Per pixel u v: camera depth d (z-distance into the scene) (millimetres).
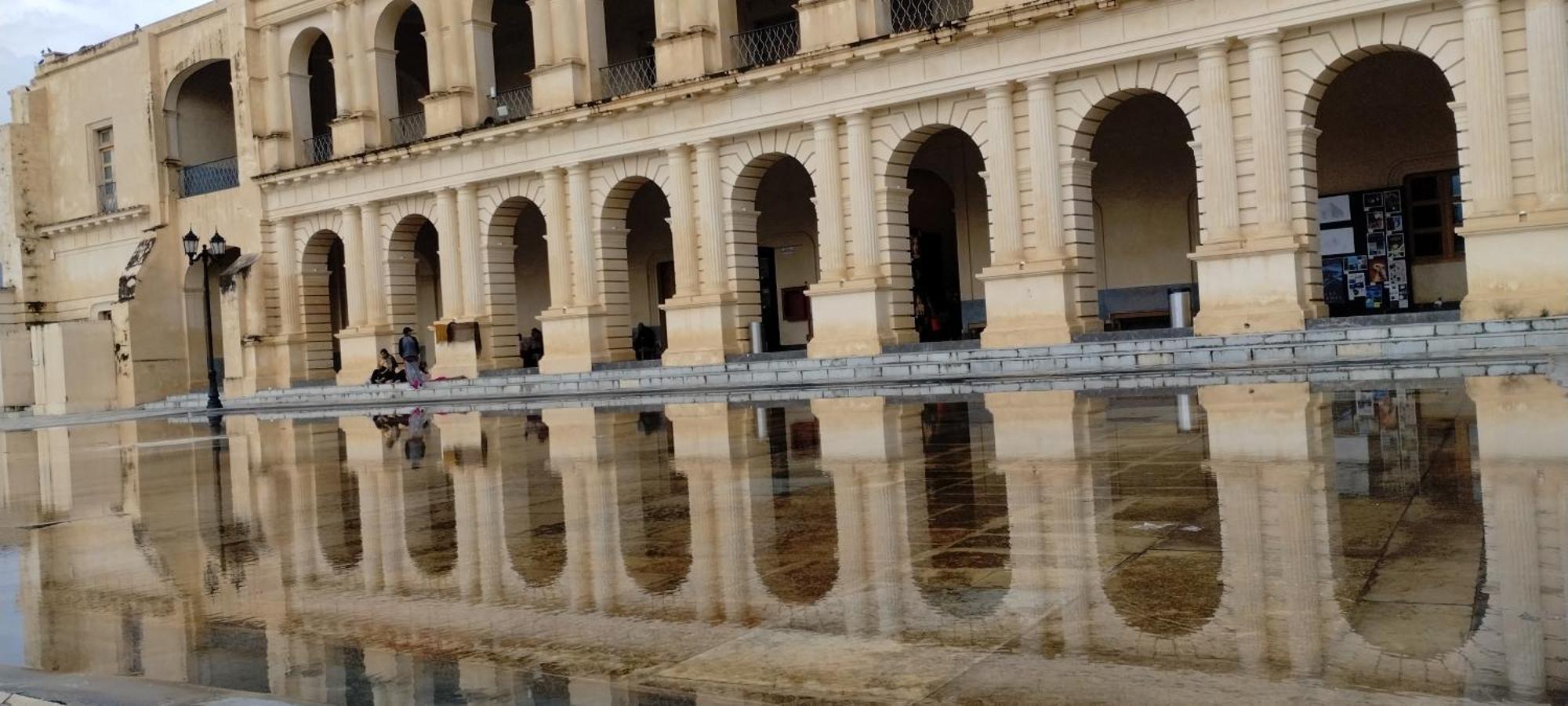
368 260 35250
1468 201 19547
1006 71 23797
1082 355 21531
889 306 25953
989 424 12688
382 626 5477
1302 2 20578
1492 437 8805
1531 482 6922
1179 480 7938
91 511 10820
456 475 11531
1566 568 4938
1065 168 23562
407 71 40750
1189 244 27391
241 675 4797
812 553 6402
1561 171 18688
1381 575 5023
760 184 34594
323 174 35688
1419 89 24281
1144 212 27938
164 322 40562
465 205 32844
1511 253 18984
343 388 33812
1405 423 10047
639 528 7641
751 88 27266
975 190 30297
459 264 33375
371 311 35281
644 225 37344
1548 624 4199
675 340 28844
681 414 17750
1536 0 18750
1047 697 3820
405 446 15594
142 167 41500
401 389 32188
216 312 42219
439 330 33125
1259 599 4785
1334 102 25266
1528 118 19031
